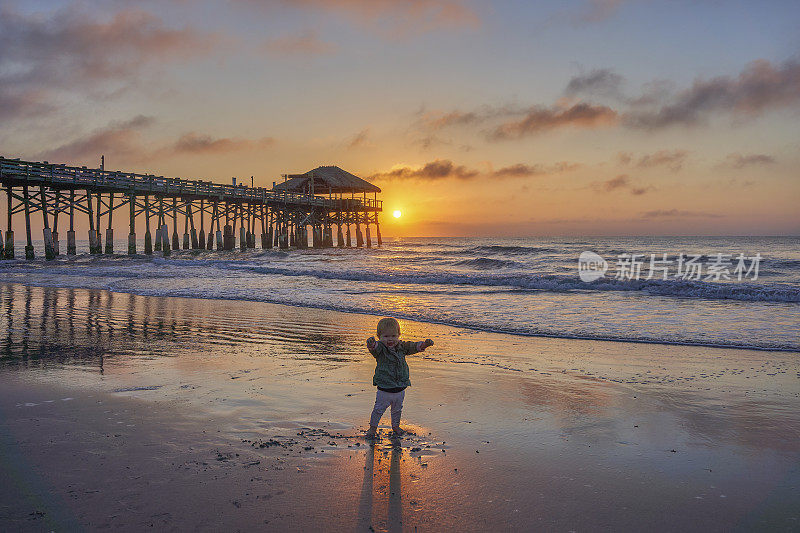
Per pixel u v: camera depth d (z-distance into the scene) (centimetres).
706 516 282
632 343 834
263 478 325
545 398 517
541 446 387
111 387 549
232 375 607
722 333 922
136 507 286
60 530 261
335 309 1283
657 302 1417
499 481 325
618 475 336
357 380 585
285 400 504
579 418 455
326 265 3284
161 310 1245
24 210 3638
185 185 4428
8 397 510
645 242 10525
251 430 417
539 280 1906
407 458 361
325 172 6425
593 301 1441
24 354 727
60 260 3484
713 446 390
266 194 5341
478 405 493
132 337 873
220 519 273
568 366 662
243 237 5347
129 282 2091
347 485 316
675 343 829
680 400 511
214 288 1847
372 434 408
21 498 296
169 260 3400
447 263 3519
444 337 887
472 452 374
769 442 399
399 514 280
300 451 372
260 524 268
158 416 451
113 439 393
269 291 1731
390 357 415
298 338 870
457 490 311
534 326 1002
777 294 1473
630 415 464
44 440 390
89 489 308
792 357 725
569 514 282
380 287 1895
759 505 296
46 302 1395
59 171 3566
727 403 502
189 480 321
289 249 5919
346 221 7006
